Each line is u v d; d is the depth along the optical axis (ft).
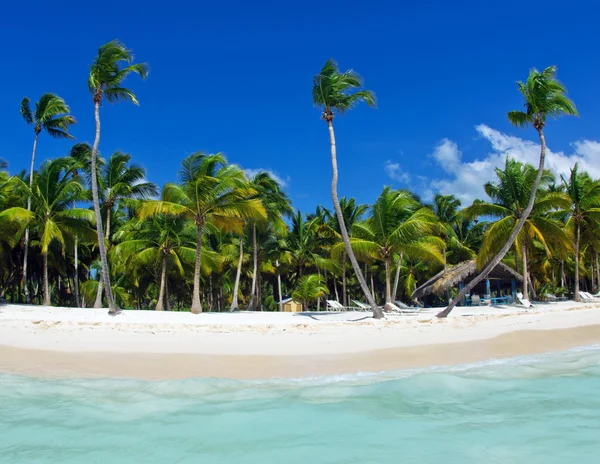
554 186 119.34
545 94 69.82
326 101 71.00
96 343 50.96
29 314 67.00
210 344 51.29
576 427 24.79
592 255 129.80
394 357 44.62
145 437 24.47
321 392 32.50
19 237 89.10
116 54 69.56
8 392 32.65
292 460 21.38
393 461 20.98
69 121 97.86
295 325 59.98
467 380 34.45
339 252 87.51
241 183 78.69
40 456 22.11
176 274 123.85
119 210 123.24
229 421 26.86
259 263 129.29
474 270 100.01
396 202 83.92
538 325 62.08
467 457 21.26
